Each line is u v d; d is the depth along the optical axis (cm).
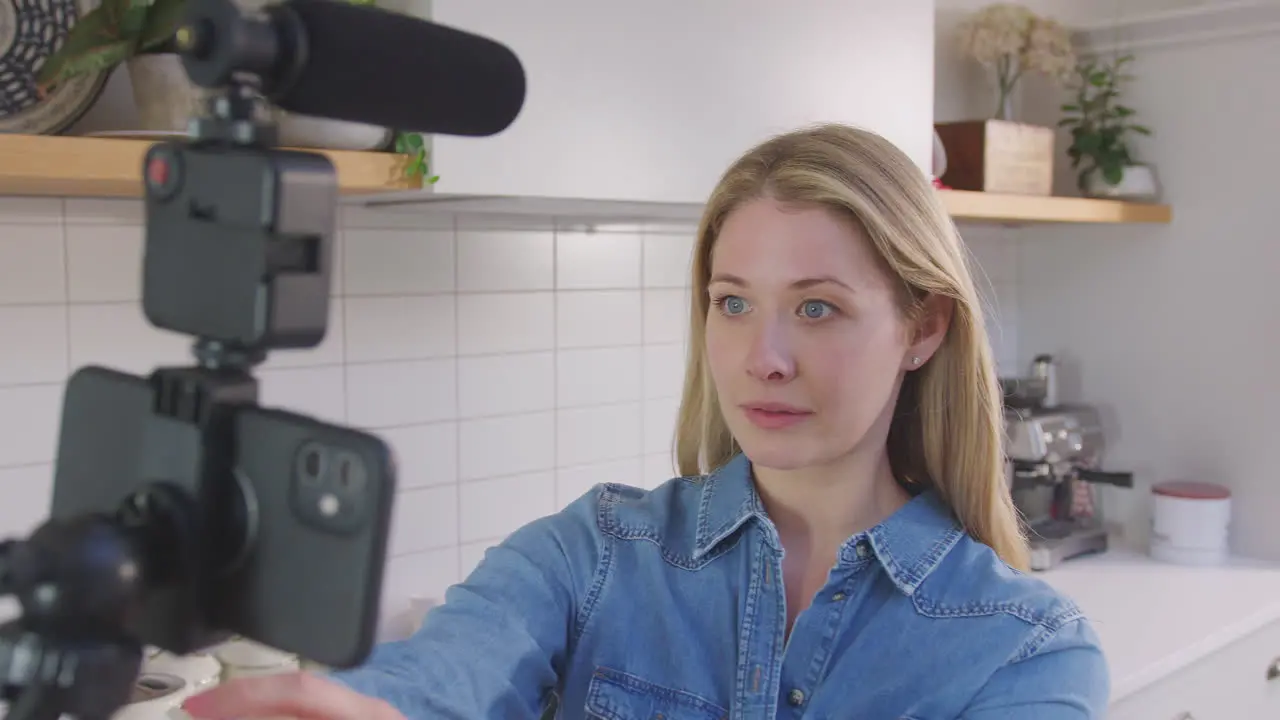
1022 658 88
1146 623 203
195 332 38
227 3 37
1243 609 211
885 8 188
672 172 160
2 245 145
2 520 148
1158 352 261
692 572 98
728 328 88
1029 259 281
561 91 146
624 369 212
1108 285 269
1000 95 251
